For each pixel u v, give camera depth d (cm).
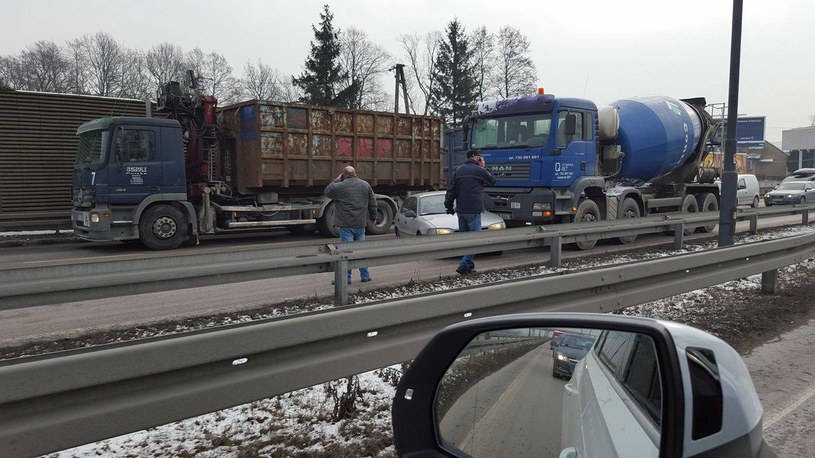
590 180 1241
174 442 339
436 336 210
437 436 202
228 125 1494
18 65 6338
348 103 4938
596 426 162
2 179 1680
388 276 910
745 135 6469
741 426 148
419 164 1702
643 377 165
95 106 1819
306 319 285
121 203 1241
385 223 1641
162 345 239
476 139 1312
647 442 150
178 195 1302
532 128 1211
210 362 253
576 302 447
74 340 557
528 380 199
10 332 597
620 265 487
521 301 407
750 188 2531
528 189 1221
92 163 1246
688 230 1642
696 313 683
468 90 5709
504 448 194
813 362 512
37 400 215
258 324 269
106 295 511
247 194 1479
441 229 1040
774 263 721
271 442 340
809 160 9319
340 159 1534
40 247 1402
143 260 539
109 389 232
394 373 454
